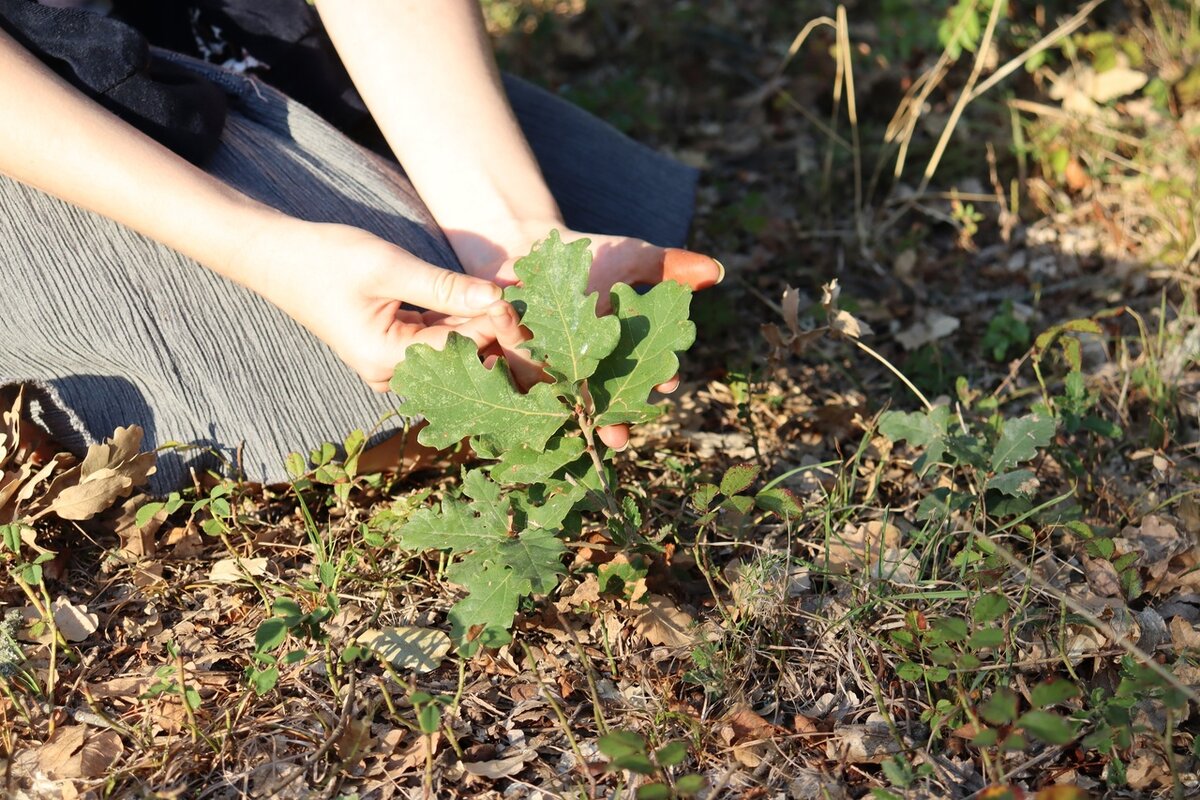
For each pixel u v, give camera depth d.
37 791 0.93
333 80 1.17
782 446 1.18
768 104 1.71
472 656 0.96
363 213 1.06
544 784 0.94
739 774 0.94
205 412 1.05
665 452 1.16
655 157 1.25
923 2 1.68
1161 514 1.11
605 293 1.03
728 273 1.38
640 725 0.96
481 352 1.00
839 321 1.11
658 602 1.02
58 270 1.01
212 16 1.15
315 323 0.99
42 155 0.98
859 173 1.43
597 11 1.91
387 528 1.05
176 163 0.99
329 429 1.06
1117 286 1.36
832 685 0.99
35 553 1.04
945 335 1.31
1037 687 0.88
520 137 1.09
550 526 0.98
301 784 0.93
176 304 1.03
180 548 1.07
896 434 1.08
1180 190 1.42
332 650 1.00
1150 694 0.95
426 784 0.92
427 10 1.09
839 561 1.06
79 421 1.04
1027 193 1.48
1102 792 0.93
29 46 1.01
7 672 0.98
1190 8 1.72
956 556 1.05
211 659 1.00
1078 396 1.13
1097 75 1.55
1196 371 1.25
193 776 0.94
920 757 0.94
